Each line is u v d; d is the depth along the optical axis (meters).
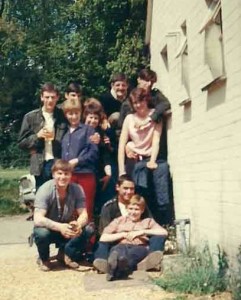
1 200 13.73
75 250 6.02
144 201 5.93
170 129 6.98
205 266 5.23
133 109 6.64
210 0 5.49
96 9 20.78
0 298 5.09
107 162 6.73
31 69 31.38
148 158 6.59
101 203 6.73
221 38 5.32
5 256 7.08
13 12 33.34
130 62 18.70
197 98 5.94
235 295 4.55
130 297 4.82
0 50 28.38
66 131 6.44
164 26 7.58
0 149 29.44
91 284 5.32
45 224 5.91
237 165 4.82
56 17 31.86
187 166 6.33
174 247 6.39
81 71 23.09
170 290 4.96
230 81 4.93
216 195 5.39
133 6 18.94
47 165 6.39
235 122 4.83
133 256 5.72
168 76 7.61
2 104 31.02
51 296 5.06
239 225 4.81
